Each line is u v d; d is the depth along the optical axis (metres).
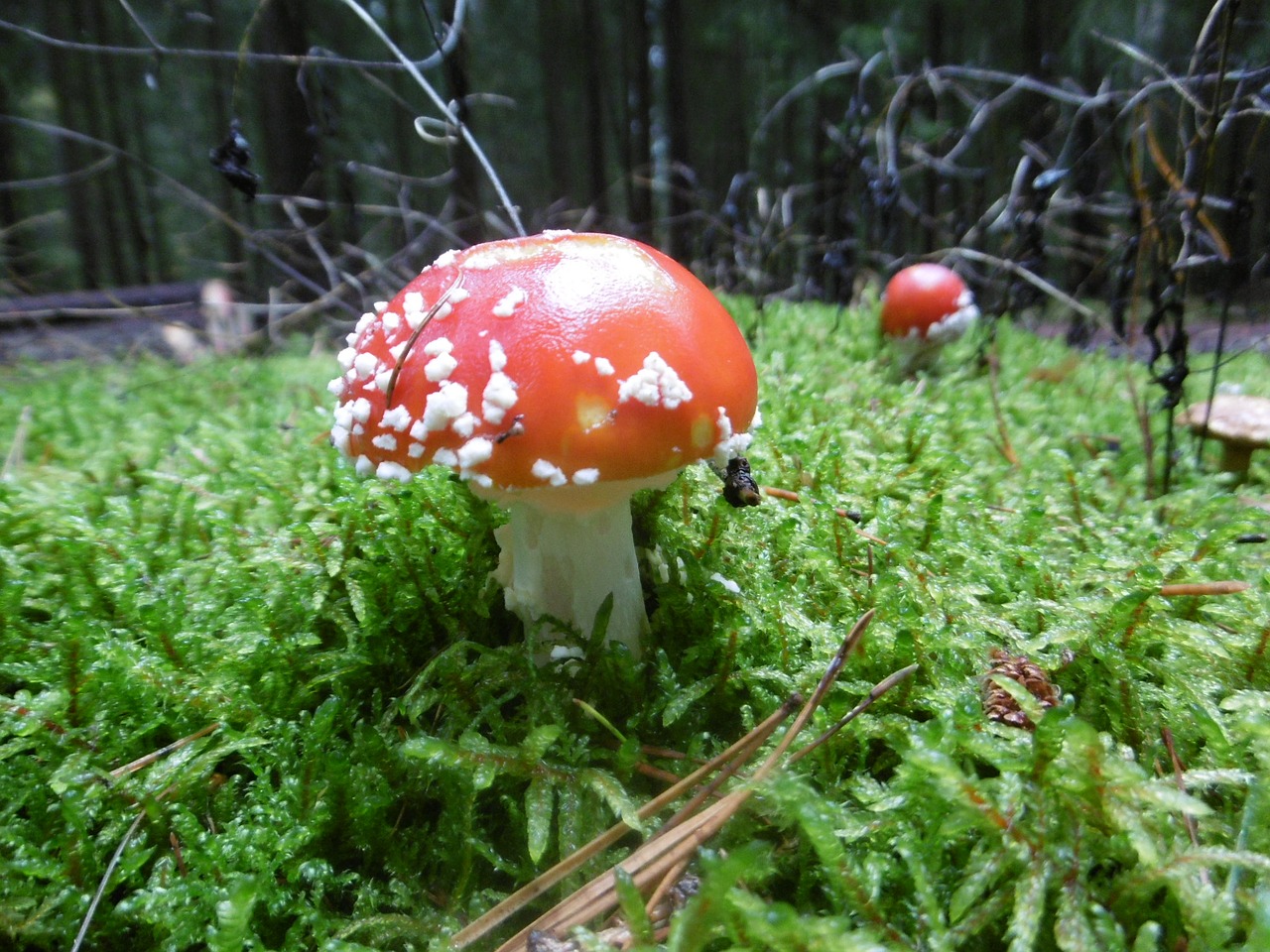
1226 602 0.17
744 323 0.47
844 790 0.14
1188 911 0.11
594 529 0.17
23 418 0.33
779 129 1.23
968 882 0.11
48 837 0.14
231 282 0.88
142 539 0.22
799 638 0.18
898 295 0.42
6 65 1.22
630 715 0.17
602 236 0.16
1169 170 0.27
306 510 0.24
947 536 0.21
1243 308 0.68
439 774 0.15
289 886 0.14
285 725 0.16
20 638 0.18
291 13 0.75
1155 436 0.32
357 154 1.13
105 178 1.33
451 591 0.19
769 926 0.10
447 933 0.13
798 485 0.24
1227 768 0.14
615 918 0.13
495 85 1.56
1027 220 0.43
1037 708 0.13
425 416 0.14
